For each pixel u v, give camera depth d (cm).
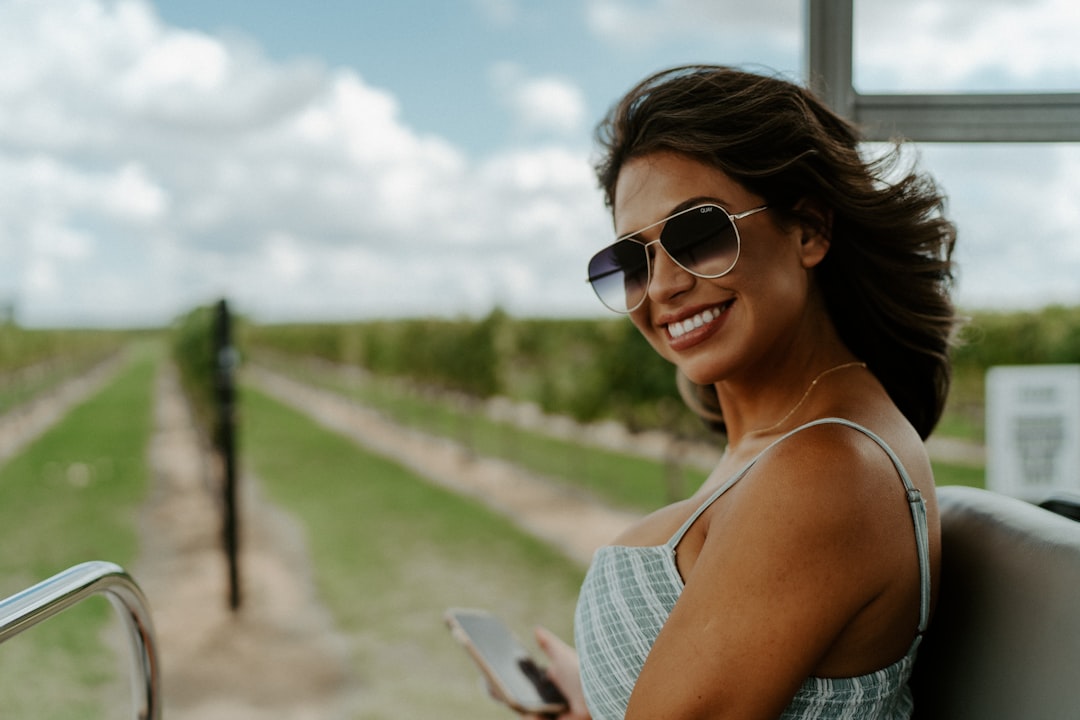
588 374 1001
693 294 103
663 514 108
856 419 96
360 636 588
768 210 101
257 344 3744
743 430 117
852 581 83
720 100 101
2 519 992
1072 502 120
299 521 1016
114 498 1135
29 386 1828
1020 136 168
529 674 145
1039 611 91
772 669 83
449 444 1812
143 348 3903
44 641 556
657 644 90
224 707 466
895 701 97
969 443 1027
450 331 1476
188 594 691
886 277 110
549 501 1171
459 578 756
